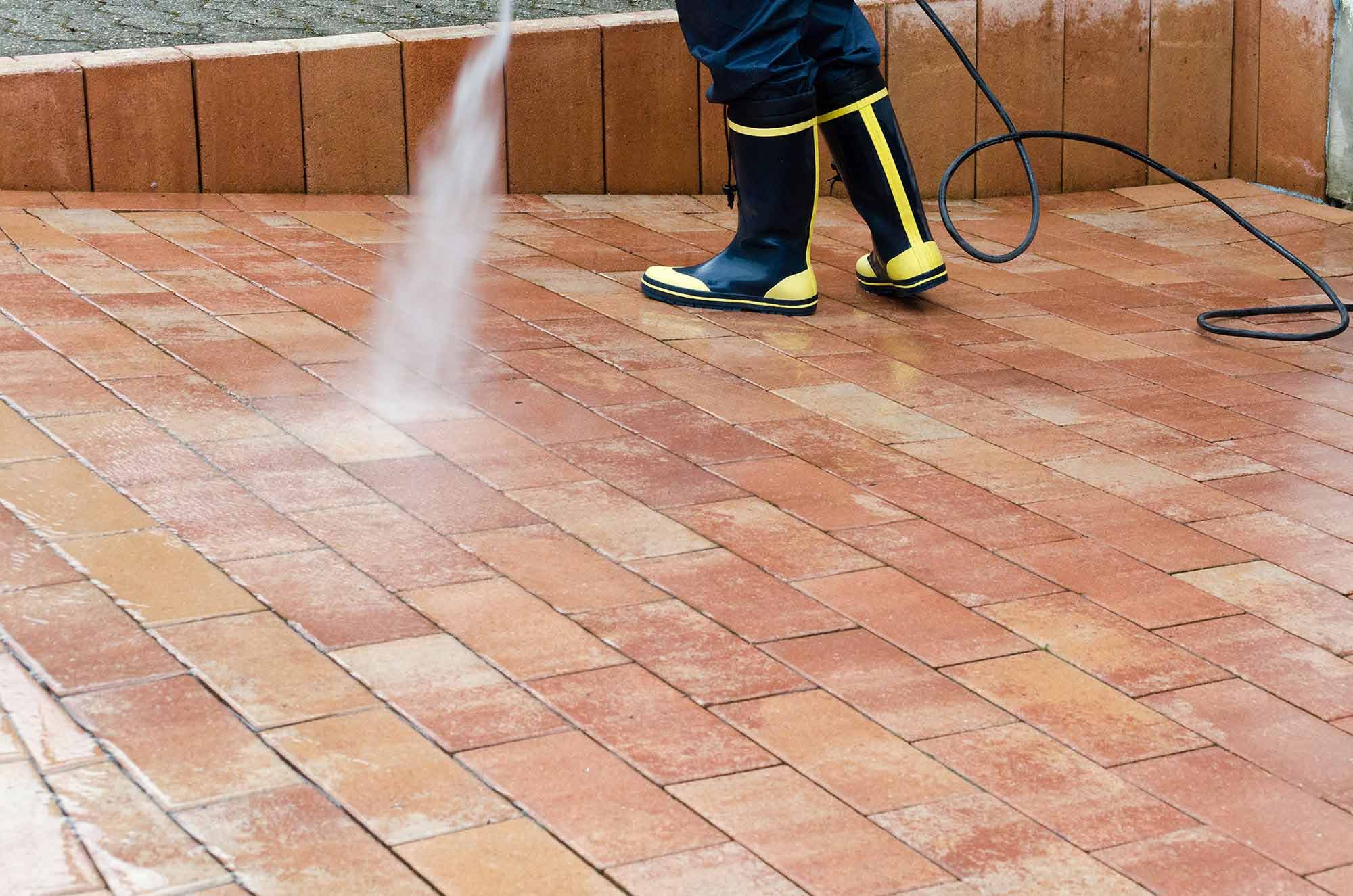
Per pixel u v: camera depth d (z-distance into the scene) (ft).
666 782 6.81
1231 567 9.23
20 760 6.63
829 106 13.93
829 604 8.54
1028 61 19.21
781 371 12.39
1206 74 19.97
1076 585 8.91
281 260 14.49
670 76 18.28
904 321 14.01
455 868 6.14
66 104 16.08
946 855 6.42
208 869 6.03
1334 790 7.05
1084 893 6.23
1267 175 19.98
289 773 6.68
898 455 10.74
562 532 9.20
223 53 16.65
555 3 19.75
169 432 10.19
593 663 7.76
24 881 5.88
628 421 11.05
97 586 8.14
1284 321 14.51
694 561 8.95
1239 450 11.12
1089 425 11.50
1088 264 16.46
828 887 6.16
